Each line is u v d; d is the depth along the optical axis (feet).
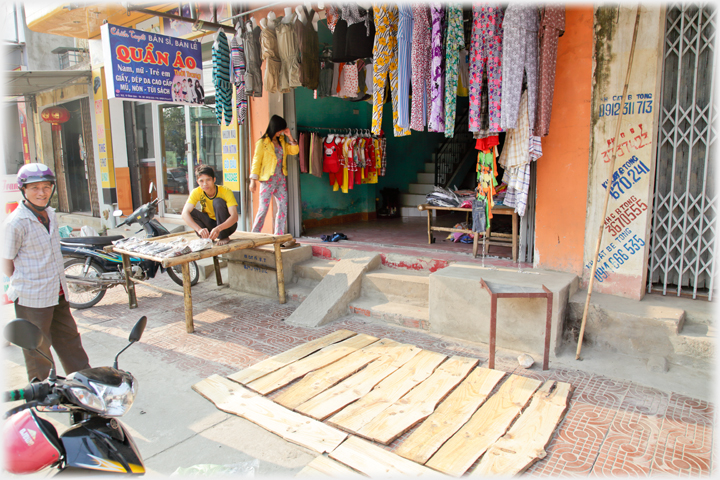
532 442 9.25
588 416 10.28
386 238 22.47
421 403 10.82
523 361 12.64
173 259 15.08
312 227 26.32
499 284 13.56
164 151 30.89
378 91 16.62
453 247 19.98
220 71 20.02
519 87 13.84
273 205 23.02
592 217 14.56
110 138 32.94
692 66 13.52
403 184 32.73
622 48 13.43
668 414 10.28
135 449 7.15
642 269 13.83
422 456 8.91
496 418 10.14
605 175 14.16
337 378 12.14
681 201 14.29
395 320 16.16
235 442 9.72
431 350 14.01
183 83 19.81
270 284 19.83
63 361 11.81
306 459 9.09
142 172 33.63
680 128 13.87
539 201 15.58
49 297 10.67
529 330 13.52
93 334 16.02
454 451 9.04
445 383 11.71
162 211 31.76
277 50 19.77
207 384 12.07
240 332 15.94
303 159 23.81
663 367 12.14
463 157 34.45
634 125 13.48
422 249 19.54
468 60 16.83
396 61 16.51
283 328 16.20
